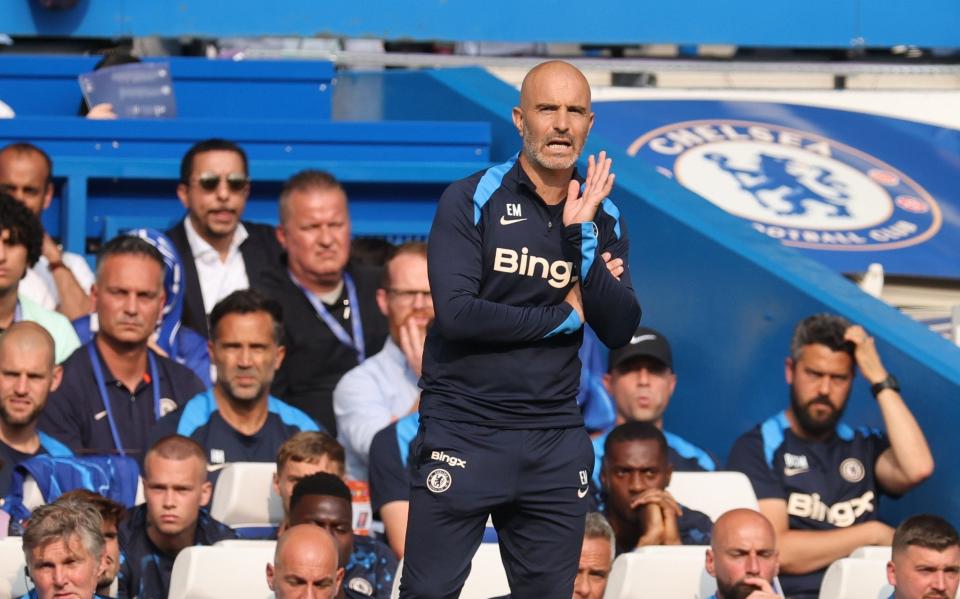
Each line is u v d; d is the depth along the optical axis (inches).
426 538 737.0
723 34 2069.4
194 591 1051.3
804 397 1322.6
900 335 1370.6
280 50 2059.5
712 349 1505.9
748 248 1489.9
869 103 2037.4
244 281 1486.2
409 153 1750.7
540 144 722.2
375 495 1253.7
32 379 1192.2
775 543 1088.8
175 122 1711.4
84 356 1305.4
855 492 1322.6
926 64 2102.6
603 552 1102.4
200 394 1295.5
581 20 2052.2
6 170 1471.5
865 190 1866.4
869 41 2086.6
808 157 1913.1
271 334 1283.2
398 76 1990.7
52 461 1190.9
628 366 1360.7
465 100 1847.9
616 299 732.0
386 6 2023.9
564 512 740.7
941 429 1330.0
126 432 1299.2
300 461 1156.5
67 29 1974.7
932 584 1090.7
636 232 1590.8
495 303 723.4
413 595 740.7
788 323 1433.3
